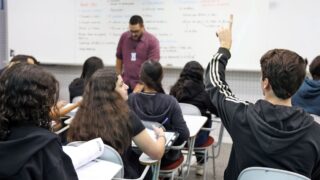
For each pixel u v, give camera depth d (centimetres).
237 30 432
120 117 189
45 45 498
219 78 161
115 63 474
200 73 317
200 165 355
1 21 516
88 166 167
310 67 291
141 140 197
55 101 121
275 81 139
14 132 112
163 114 247
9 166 105
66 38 490
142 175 198
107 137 186
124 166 195
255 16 425
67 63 493
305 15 412
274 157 138
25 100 112
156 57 431
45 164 109
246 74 445
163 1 451
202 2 439
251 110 143
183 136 251
